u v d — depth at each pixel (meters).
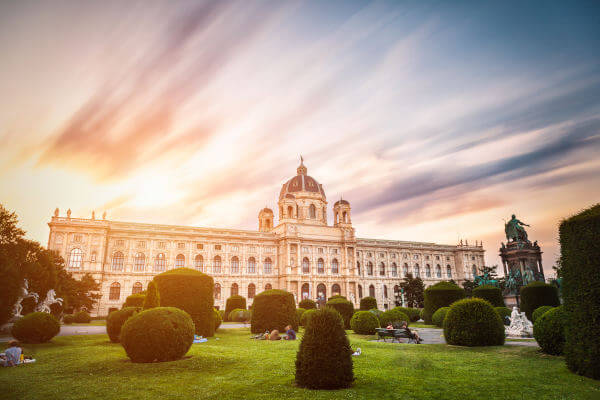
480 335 22.33
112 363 17.62
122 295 84.31
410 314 53.06
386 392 12.04
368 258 118.81
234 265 98.31
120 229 87.19
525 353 19.34
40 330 25.80
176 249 92.06
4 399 12.27
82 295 68.19
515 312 29.80
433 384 13.02
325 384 12.48
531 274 58.25
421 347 23.05
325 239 108.56
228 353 20.38
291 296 36.53
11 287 40.03
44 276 50.59
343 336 13.11
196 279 30.91
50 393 12.82
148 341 17.42
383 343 25.61
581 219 14.96
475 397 11.51
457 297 44.50
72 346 24.98
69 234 81.81
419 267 125.81
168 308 18.95
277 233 108.69
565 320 15.23
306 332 13.30
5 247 44.38
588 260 14.36
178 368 16.27
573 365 14.59
